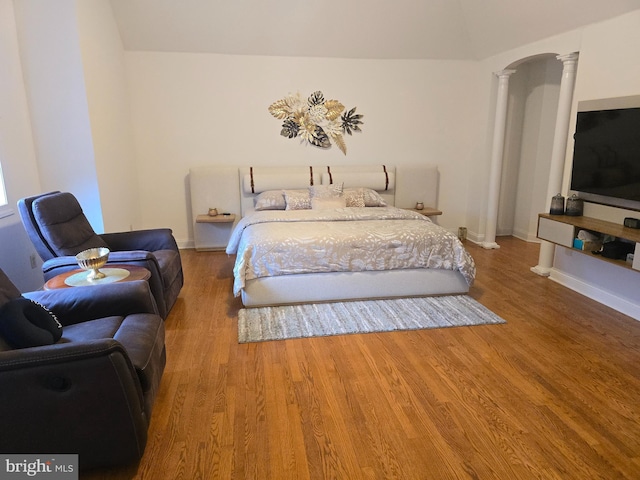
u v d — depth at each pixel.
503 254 5.01
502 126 5.04
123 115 4.53
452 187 5.72
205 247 5.15
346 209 4.24
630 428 2.00
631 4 3.09
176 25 4.51
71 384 1.51
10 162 3.26
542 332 2.98
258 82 5.02
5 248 3.15
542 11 3.82
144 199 5.10
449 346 2.78
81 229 3.15
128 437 1.64
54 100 3.51
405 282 3.51
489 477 1.72
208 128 5.05
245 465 1.78
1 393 1.47
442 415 2.09
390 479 1.71
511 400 2.21
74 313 2.16
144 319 2.12
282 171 5.14
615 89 3.30
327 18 4.60
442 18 4.75
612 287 3.43
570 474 1.73
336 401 2.20
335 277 3.40
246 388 2.31
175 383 2.36
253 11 4.44
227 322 3.15
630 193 3.16
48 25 3.38
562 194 3.92
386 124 5.38
